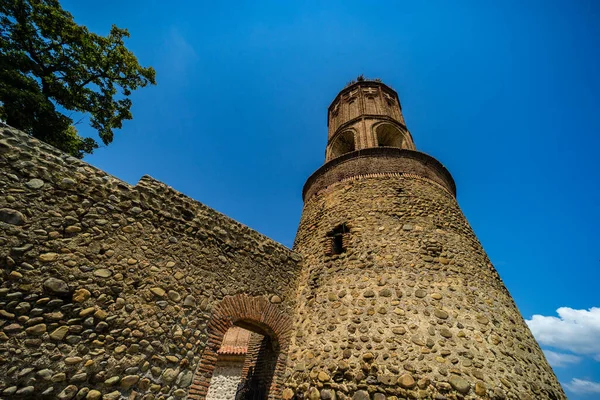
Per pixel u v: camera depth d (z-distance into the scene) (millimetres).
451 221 8555
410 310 6098
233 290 6934
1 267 4234
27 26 9914
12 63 9562
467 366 5137
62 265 4766
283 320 7551
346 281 7285
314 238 9297
